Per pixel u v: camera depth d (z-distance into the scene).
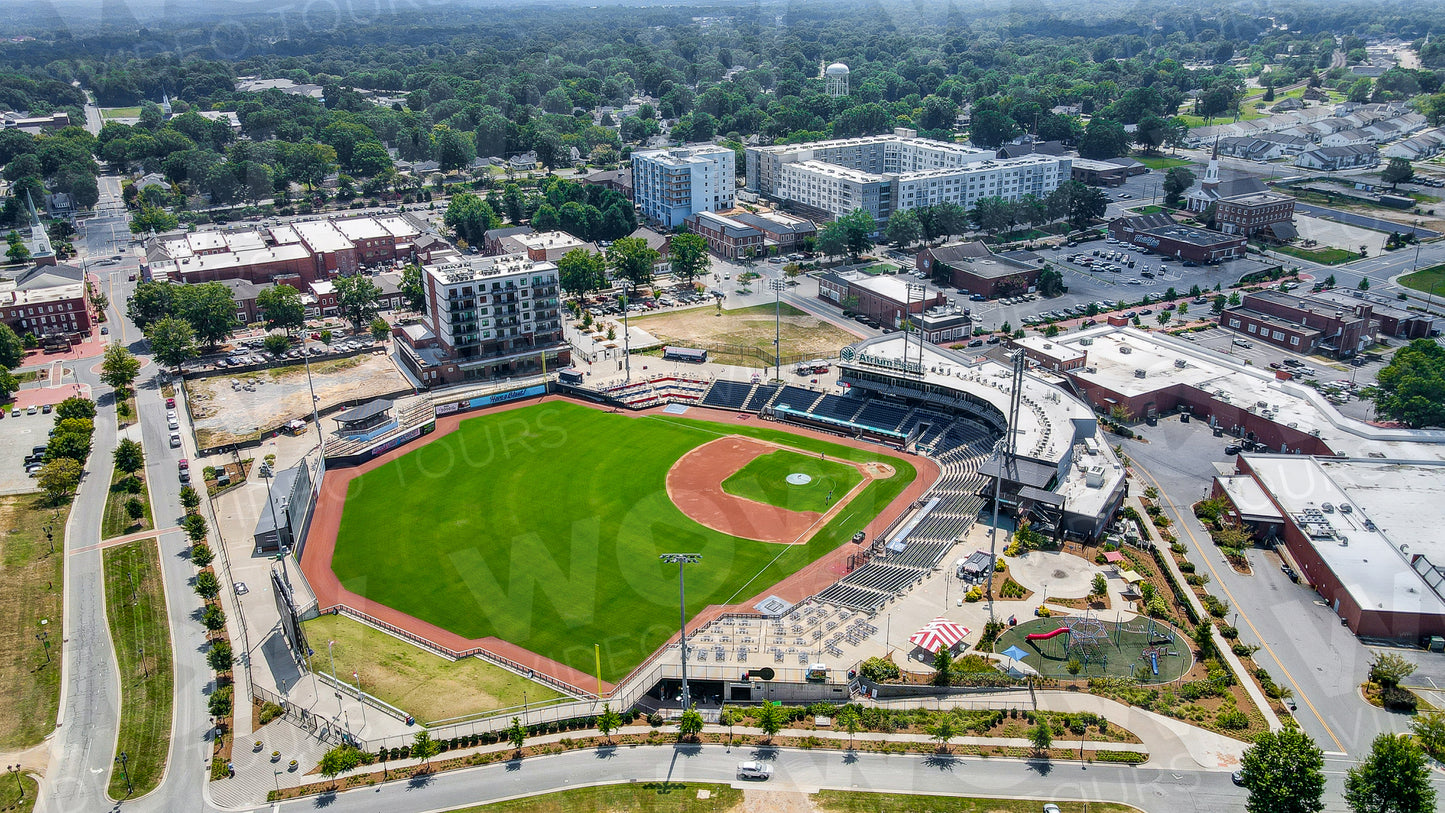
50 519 177.25
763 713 117.50
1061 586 151.38
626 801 109.12
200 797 112.81
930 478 192.38
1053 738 117.38
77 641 142.50
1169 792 108.19
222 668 132.12
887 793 109.12
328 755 112.69
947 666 127.56
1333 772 110.62
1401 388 198.88
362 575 159.75
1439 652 134.00
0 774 117.38
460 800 110.25
